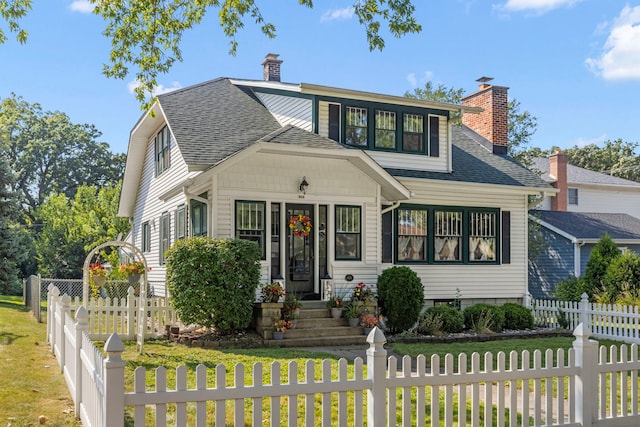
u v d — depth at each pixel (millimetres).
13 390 7898
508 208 19047
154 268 20656
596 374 6414
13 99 50844
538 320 17906
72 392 7488
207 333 13102
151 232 21406
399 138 17812
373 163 14969
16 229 27234
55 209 35875
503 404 5879
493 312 16047
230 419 6570
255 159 14273
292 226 14562
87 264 13172
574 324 16609
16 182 26844
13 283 26438
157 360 10445
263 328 12969
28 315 18266
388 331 15000
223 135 15812
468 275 18219
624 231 28984
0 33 11102
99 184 52875
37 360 10273
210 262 12594
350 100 17156
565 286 20672
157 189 20578
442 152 18469
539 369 6082
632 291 17094
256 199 14258
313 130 16484
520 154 32906
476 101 22234
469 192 18391
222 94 19453
